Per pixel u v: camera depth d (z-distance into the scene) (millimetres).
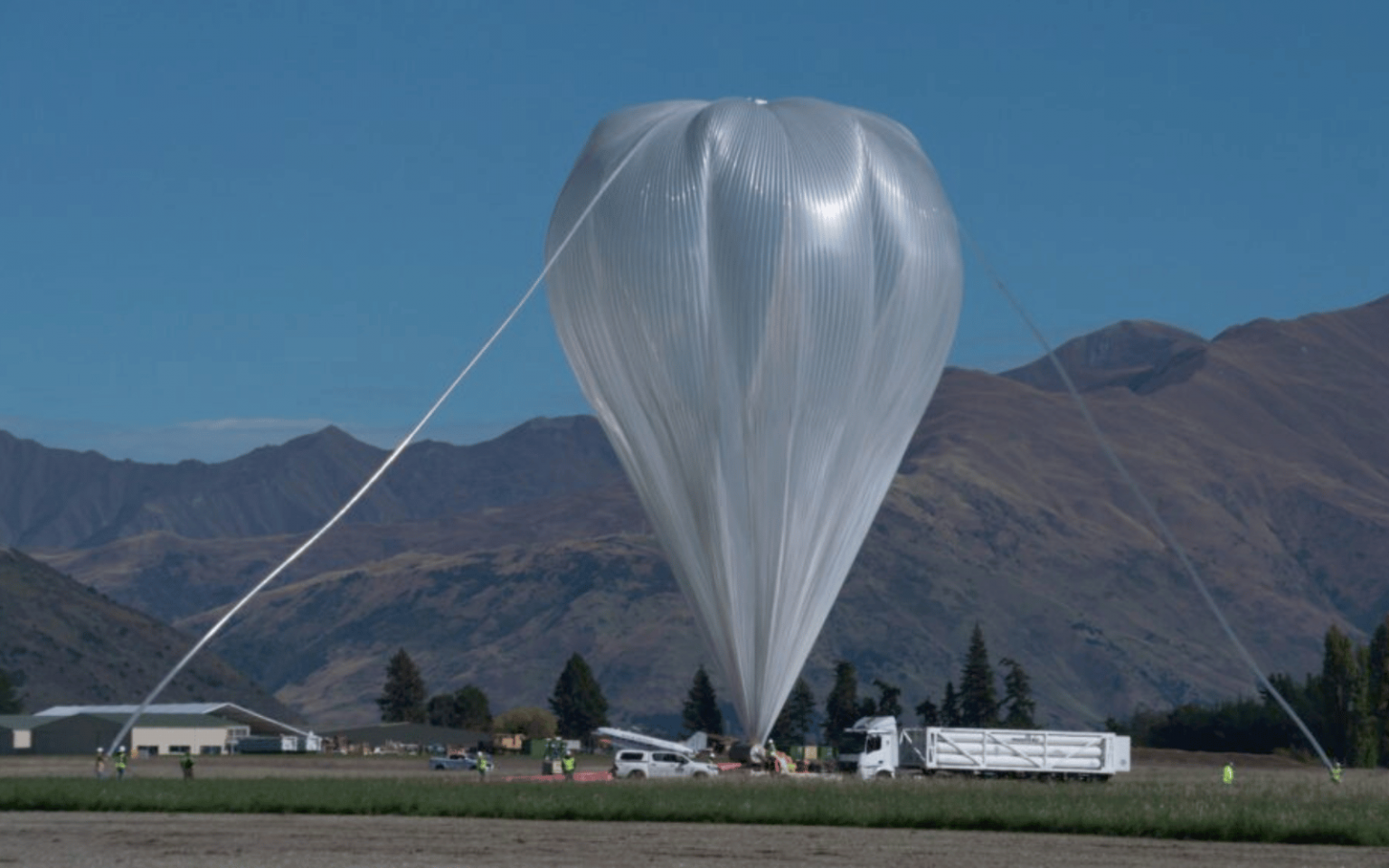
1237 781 110000
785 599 77875
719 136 75750
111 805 72938
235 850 52625
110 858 50094
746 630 78250
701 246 74812
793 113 78312
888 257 76188
